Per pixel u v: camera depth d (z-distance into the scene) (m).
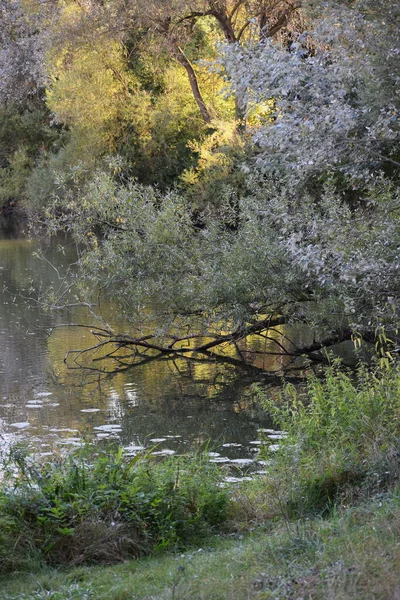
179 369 14.64
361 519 5.48
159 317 16.72
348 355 15.38
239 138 27.89
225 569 4.88
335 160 9.15
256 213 14.88
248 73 9.48
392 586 4.14
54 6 32.69
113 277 16.11
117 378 13.88
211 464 8.46
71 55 33.78
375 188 11.70
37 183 41.28
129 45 34.56
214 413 11.43
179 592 4.48
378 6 9.43
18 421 10.87
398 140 9.48
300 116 9.38
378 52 9.28
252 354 15.98
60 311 20.53
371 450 6.95
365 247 10.23
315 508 6.44
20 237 41.91
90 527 5.54
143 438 10.09
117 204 16.22
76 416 11.23
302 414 8.30
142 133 35.12
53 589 4.86
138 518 5.71
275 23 28.00
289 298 14.69
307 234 11.77
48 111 50.12
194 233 16.52
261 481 7.17
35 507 5.68
